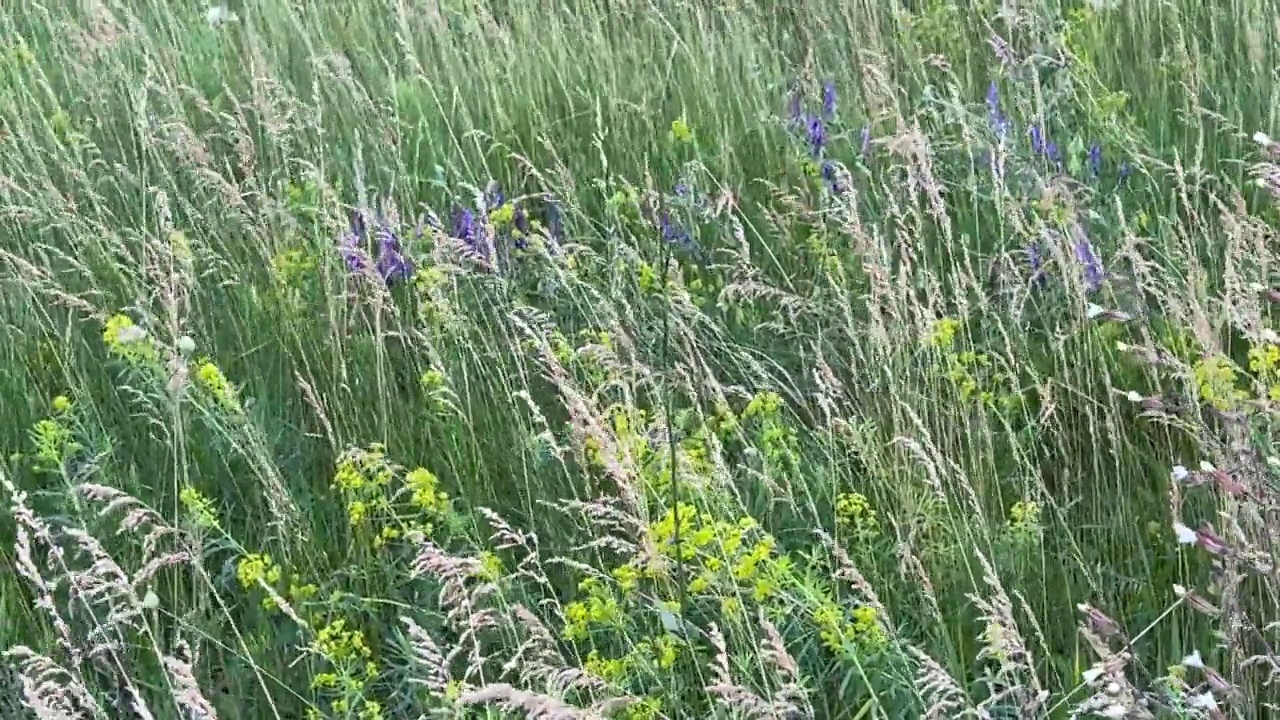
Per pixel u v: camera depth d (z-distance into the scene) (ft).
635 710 7.78
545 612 9.09
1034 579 9.24
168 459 11.06
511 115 16.63
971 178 13.14
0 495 10.78
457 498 9.83
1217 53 16.43
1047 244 11.10
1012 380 10.08
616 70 17.61
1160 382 10.38
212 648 9.36
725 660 7.34
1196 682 8.18
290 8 19.69
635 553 9.12
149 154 15.69
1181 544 9.20
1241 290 9.32
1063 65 15.30
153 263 13.00
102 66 18.51
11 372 12.37
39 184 14.96
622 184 15.01
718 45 17.90
